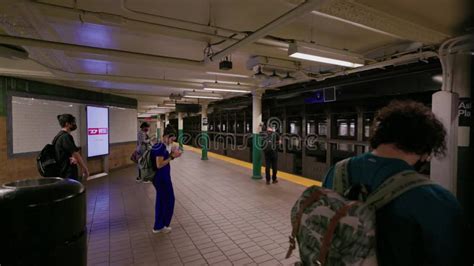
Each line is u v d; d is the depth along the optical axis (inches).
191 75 233.5
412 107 32.9
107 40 140.3
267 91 319.0
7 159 197.6
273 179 257.4
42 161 119.6
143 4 101.7
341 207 29.3
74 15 101.5
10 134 199.8
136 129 403.2
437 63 157.0
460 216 26.8
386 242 28.0
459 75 118.4
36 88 225.5
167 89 304.0
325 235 29.2
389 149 32.5
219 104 453.1
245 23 120.6
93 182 261.0
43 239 50.1
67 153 124.7
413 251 27.0
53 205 51.2
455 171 111.6
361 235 27.1
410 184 28.0
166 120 850.8
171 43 146.1
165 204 138.2
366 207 28.2
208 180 272.7
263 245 125.3
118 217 161.9
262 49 151.5
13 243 48.0
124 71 218.1
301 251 32.2
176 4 102.0
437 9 98.5
